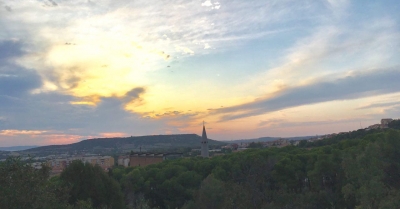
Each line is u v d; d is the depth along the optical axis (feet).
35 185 47.60
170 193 180.04
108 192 113.50
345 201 129.29
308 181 174.40
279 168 169.27
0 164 47.91
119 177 193.67
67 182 100.42
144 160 326.24
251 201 123.24
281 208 122.72
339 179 145.18
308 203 129.90
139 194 177.06
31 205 45.24
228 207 114.73
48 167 52.90
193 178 186.60
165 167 206.49
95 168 113.91
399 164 81.82
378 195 74.90
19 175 46.70
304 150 220.64
